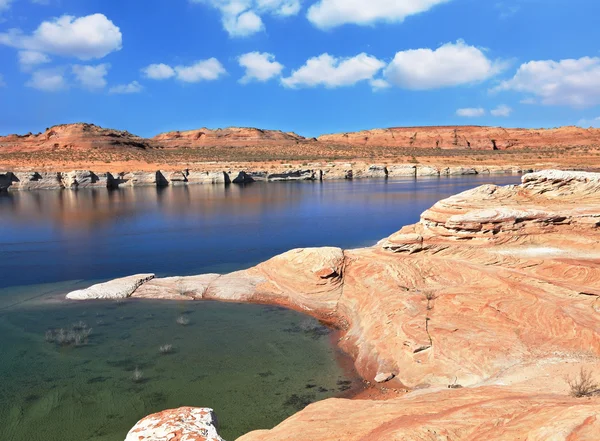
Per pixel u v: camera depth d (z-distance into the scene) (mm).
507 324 12219
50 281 23141
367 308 15891
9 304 19188
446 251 17828
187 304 18688
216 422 5645
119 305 18656
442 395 8227
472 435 5352
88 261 27391
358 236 34188
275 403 11148
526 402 6617
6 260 27750
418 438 5344
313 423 7242
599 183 17766
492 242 17234
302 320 16844
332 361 13500
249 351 14195
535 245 16688
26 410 10977
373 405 8070
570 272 14414
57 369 13055
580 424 4453
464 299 13789
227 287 19953
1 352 14250
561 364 10016
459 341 11805
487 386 9016
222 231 37219
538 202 18188
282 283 19594
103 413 10820
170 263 26766
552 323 11648
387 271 17016
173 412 5641
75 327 16266
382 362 12578
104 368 13094
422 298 14523
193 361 13508
